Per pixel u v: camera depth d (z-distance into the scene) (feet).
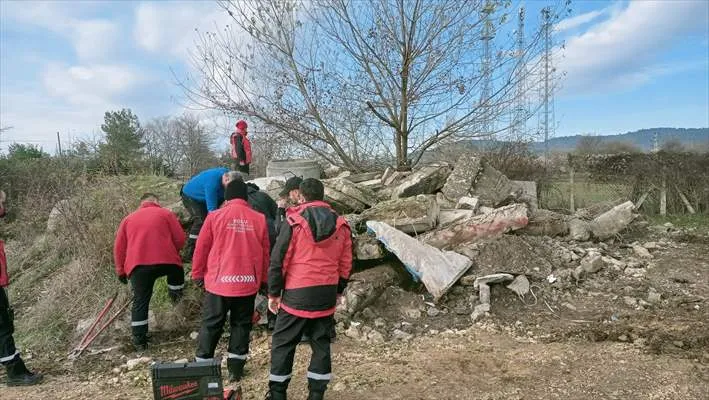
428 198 26.32
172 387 11.85
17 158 55.16
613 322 20.13
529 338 18.95
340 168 39.17
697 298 22.00
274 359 13.08
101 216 26.05
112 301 21.33
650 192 47.09
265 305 20.13
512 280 22.57
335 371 16.24
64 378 17.25
